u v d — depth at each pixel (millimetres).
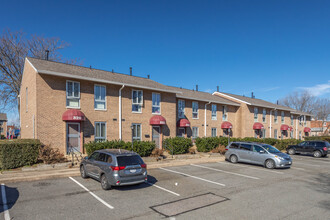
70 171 11922
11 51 28875
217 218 6535
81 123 16344
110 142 15633
